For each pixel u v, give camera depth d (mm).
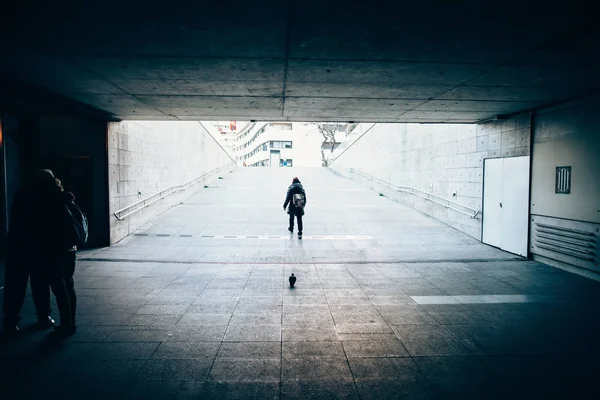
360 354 4004
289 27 4078
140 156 11656
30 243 4262
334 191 19828
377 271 7508
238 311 5250
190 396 3205
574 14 3697
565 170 7613
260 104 7996
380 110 8641
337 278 6980
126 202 10656
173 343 4230
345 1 3455
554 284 6691
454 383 3445
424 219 13367
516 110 8648
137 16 3764
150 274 7141
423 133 14234
